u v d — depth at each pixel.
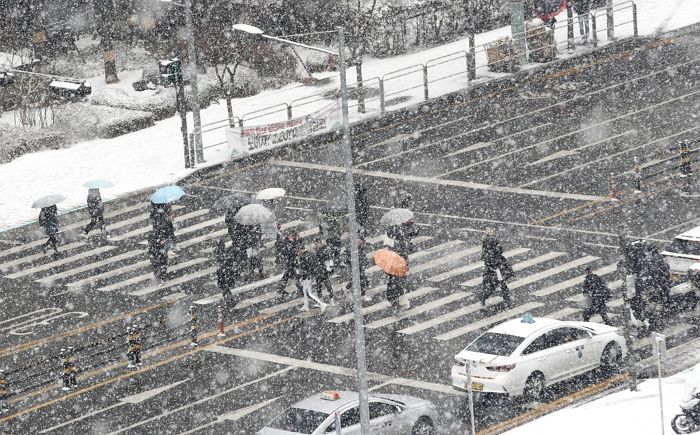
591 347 56.28
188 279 74.62
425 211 82.00
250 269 74.25
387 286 67.38
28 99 107.94
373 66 116.44
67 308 71.69
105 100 110.50
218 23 116.62
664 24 116.31
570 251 73.50
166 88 112.25
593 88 103.12
